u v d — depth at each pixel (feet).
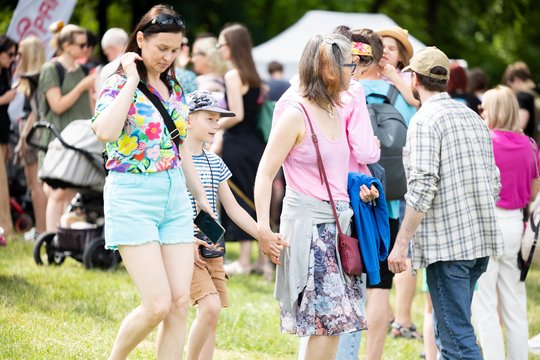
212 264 21.07
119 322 26.32
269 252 19.07
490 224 21.02
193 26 82.38
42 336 23.18
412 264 21.35
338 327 18.60
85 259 33.47
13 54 37.35
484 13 106.63
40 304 26.86
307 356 19.06
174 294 17.95
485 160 21.31
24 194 44.39
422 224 21.17
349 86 21.22
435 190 20.56
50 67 36.14
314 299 18.75
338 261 19.11
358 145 20.97
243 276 37.91
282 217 19.38
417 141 20.71
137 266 17.48
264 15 98.43
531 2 104.99
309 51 19.16
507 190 24.89
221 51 36.14
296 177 19.21
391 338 30.37
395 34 26.55
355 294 19.39
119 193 17.53
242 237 37.50
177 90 18.47
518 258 25.22
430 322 25.77
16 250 36.60
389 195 23.27
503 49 113.09
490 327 24.61
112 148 17.65
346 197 19.40
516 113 25.34
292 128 18.92
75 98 35.88
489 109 25.43
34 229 40.93
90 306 27.61
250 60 35.91
